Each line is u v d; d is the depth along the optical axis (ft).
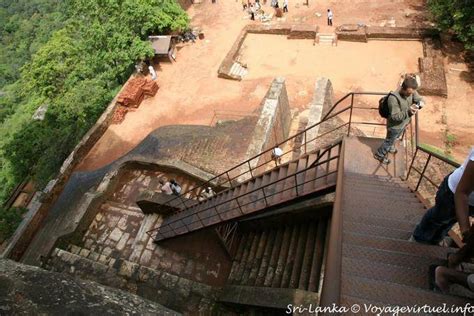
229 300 29.86
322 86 46.24
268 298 27.40
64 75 85.15
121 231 42.29
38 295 12.01
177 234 34.45
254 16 79.36
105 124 65.51
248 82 66.23
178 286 32.78
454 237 16.90
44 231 49.01
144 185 46.60
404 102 20.24
